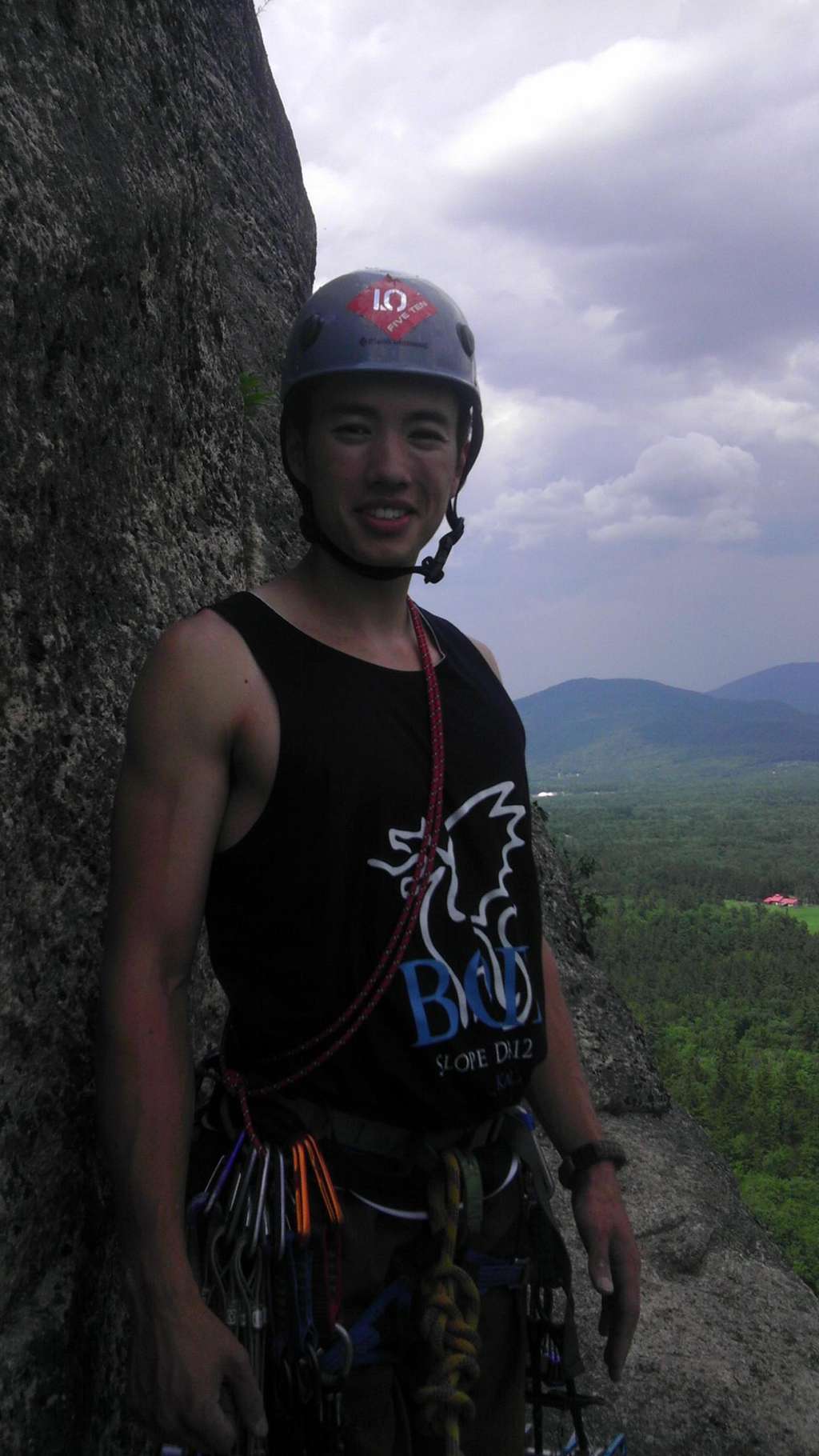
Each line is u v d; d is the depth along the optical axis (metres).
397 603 1.37
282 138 7.00
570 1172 1.52
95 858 1.56
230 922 1.25
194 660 1.19
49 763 1.47
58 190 1.48
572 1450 1.65
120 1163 1.10
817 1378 2.81
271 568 4.24
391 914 1.21
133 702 1.21
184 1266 1.08
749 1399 2.67
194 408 2.18
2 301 1.32
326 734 1.21
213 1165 1.26
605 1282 1.41
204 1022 1.92
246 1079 1.27
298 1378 1.15
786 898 180.00
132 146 1.79
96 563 1.67
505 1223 1.35
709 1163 3.91
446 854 1.26
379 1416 1.21
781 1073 86.62
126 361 1.76
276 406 5.14
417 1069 1.23
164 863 1.15
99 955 1.54
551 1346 1.43
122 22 1.84
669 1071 84.69
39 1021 1.39
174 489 2.09
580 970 4.79
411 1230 1.25
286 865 1.21
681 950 134.38
